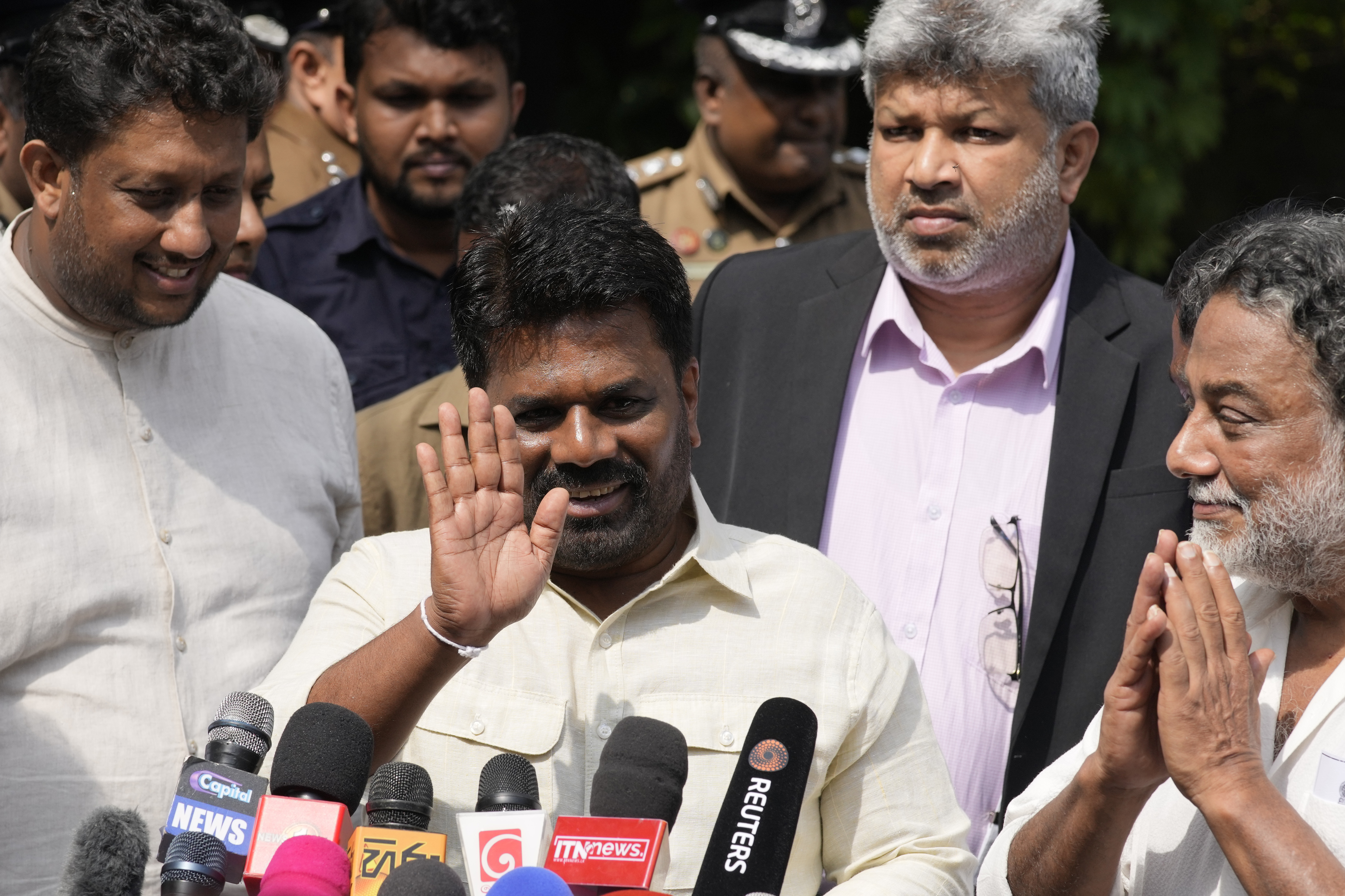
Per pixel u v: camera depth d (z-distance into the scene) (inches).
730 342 170.1
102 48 120.5
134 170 121.6
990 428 160.6
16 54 170.7
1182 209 374.6
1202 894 110.3
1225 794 97.6
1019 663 150.9
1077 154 162.1
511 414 104.0
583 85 402.9
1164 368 157.8
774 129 241.6
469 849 85.9
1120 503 152.3
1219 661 98.7
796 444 161.2
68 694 127.2
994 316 162.7
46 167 125.7
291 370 150.9
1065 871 109.1
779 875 87.0
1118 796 105.3
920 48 152.5
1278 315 102.5
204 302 144.6
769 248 221.5
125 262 124.6
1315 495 102.2
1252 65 430.3
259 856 85.0
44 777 124.5
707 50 246.8
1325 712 106.0
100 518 130.9
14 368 129.8
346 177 263.4
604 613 114.0
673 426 110.0
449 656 97.7
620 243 107.9
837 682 111.4
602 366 106.1
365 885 81.9
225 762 91.9
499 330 107.7
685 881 104.4
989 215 154.4
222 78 122.5
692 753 108.0
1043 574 150.6
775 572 116.3
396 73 212.2
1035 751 148.6
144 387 136.2
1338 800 102.4
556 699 109.1
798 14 238.2
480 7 213.3
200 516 136.8
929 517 158.2
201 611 134.9
